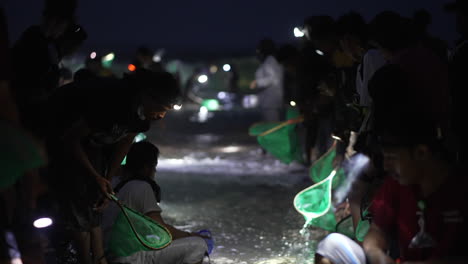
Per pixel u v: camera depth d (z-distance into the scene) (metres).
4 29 3.39
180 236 4.83
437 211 3.40
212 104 22.80
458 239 3.35
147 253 4.62
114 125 4.45
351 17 5.80
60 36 5.73
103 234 4.76
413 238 3.53
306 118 9.04
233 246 5.93
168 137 14.80
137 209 4.76
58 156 4.51
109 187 4.52
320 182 6.30
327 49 6.36
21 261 3.85
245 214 7.18
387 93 4.02
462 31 5.26
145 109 4.41
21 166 3.20
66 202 4.60
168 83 4.36
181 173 10.01
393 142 3.39
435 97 4.44
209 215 7.17
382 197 3.74
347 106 6.03
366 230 4.73
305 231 6.40
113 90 4.44
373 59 5.21
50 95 4.74
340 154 6.49
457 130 4.95
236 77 23.48
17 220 3.91
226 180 9.32
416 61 4.51
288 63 9.38
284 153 9.18
